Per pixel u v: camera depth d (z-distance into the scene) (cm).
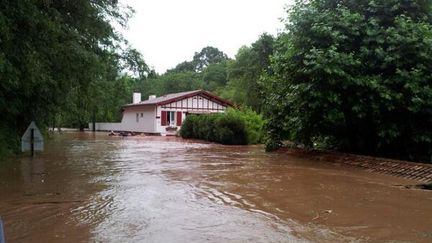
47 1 1083
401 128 1330
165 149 2020
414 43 1254
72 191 834
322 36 1362
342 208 699
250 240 518
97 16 1375
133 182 949
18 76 1143
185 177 1036
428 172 1005
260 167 1260
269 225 589
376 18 1360
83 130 5156
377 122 1352
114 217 628
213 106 3975
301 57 1413
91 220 611
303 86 1346
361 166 1238
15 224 589
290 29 1427
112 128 4731
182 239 520
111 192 824
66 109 1741
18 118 1642
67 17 1265
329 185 930
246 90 4016
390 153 1441
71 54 1252
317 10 1433
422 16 1373
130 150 1933
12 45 1061
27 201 737
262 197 786
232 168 1230
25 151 1655
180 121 3819
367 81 1270
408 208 703
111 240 516
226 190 855
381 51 1286
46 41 1142
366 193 836
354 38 1377
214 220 612
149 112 3888
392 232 559
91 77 1556
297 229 570
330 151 1540
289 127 1678
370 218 634
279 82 1647
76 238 525
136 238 524
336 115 1327
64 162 1370
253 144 2555
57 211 665
